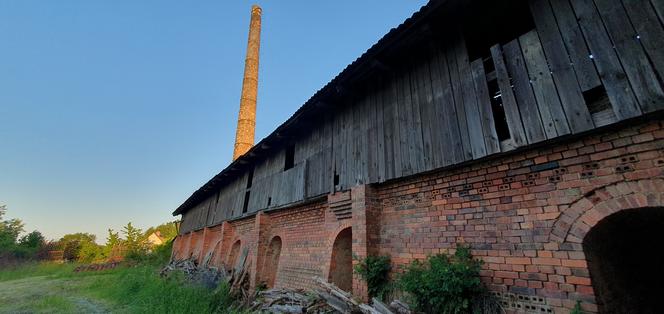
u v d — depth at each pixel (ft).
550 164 12.39
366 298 17.52
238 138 75.20
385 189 19.88
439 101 17.08
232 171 45.80
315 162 27.22
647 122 10.28
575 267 10.87
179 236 84.69
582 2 12.34
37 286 55.11
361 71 21.04
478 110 14.92
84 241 152.97
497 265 13.15
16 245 130.82
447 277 13.15
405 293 16.21
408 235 17.47
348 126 24.00
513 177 13.48
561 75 12.25
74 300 37.19
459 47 16.81
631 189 10.14
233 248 43.70
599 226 11.00
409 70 19.63
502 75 14.33
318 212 26.53
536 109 12.71
